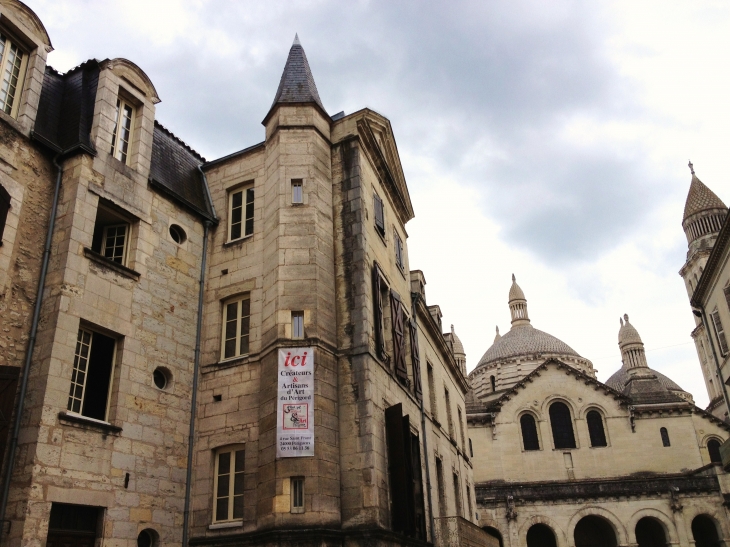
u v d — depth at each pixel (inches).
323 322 603.5
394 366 703.1
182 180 682.8
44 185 536.7
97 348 535.2
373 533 526.6
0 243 479.2
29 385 476.1
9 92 530.0
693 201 2546.8
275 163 667.4
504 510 1747.0
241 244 670.5
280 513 514.0
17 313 486.3
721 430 2005.4
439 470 940.6
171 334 600.7
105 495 493.0
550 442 1989.4
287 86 717.9
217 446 588.4
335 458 561.9
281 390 557.3
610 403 2030.0
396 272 809.5
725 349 1274.6
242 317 645.3
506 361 2763.3
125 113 623.2
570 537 1723.7
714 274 1243.8
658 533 1833.2
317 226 639.1
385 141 823.7
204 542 550.0
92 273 530.9
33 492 440.1
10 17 527.8
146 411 551.2
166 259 617.3
